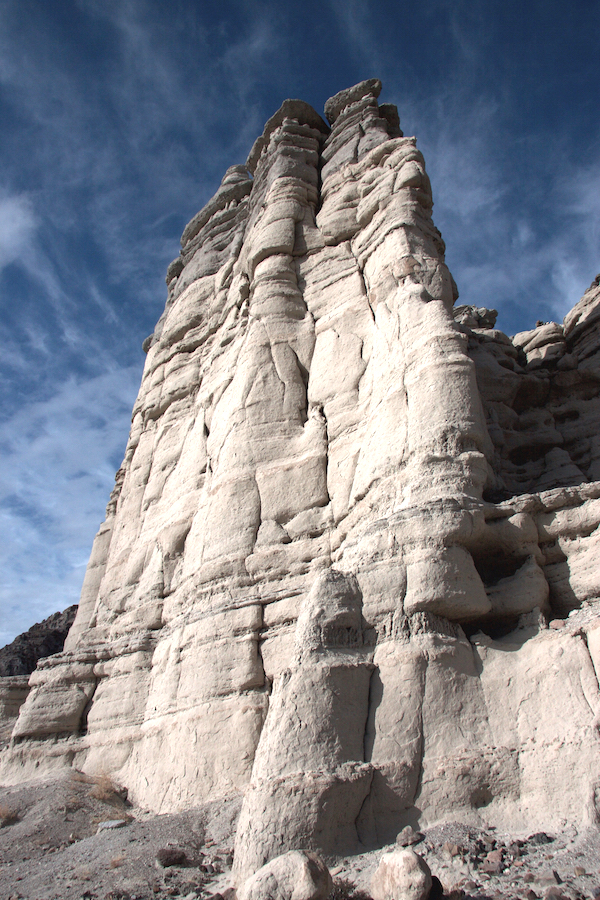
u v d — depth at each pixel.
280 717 8.72
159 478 20.41
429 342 12.95
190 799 11.74
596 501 10.70
